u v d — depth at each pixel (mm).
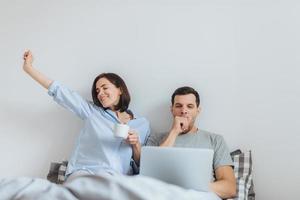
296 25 2031
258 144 1990
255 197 1943
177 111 1925
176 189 1007
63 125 2213
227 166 1824
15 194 934
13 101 2275
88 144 1933
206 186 1294
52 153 2199
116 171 1826
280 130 1976
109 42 2240
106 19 2260
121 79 2080
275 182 1943
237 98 2047
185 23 2162
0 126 2264
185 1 2174
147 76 2172
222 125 2049
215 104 2070
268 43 2049
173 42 2164
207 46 2119
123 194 895
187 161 1318
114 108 2047
